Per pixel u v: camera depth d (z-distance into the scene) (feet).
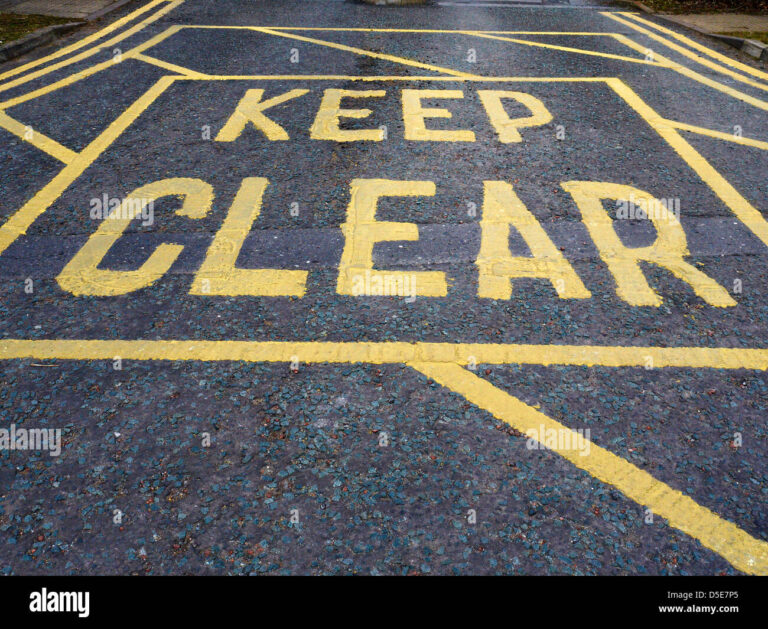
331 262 13.91
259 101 22.16
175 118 20.80
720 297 12.95
